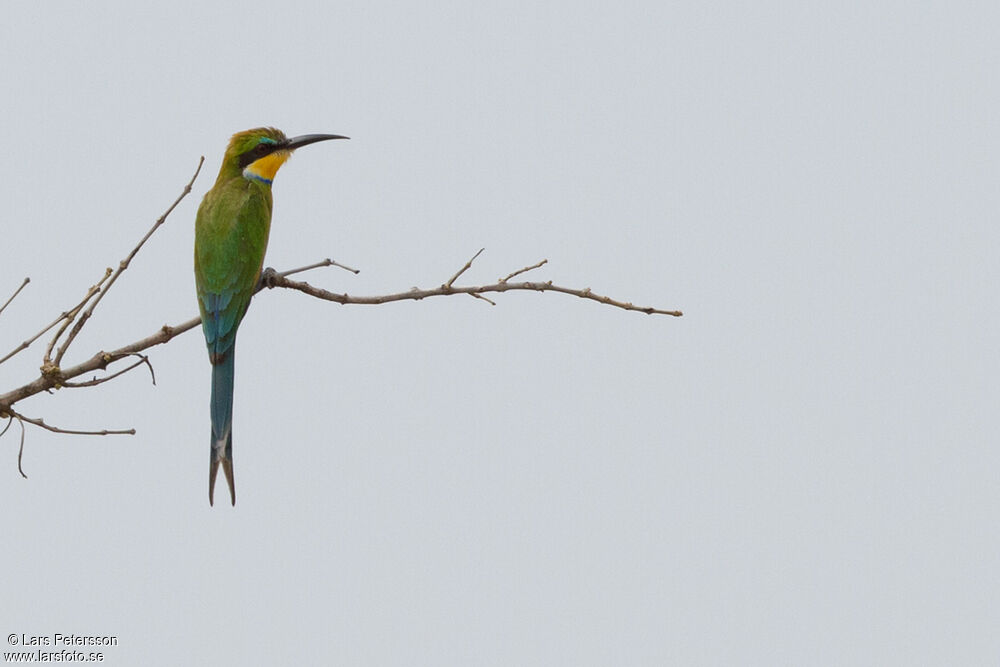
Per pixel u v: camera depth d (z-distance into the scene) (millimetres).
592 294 9898
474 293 9977
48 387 9188
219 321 11508
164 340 9711
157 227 9367
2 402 9070
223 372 11359
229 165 12516
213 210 11922
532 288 9938
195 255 11812
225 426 11070
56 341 9281
